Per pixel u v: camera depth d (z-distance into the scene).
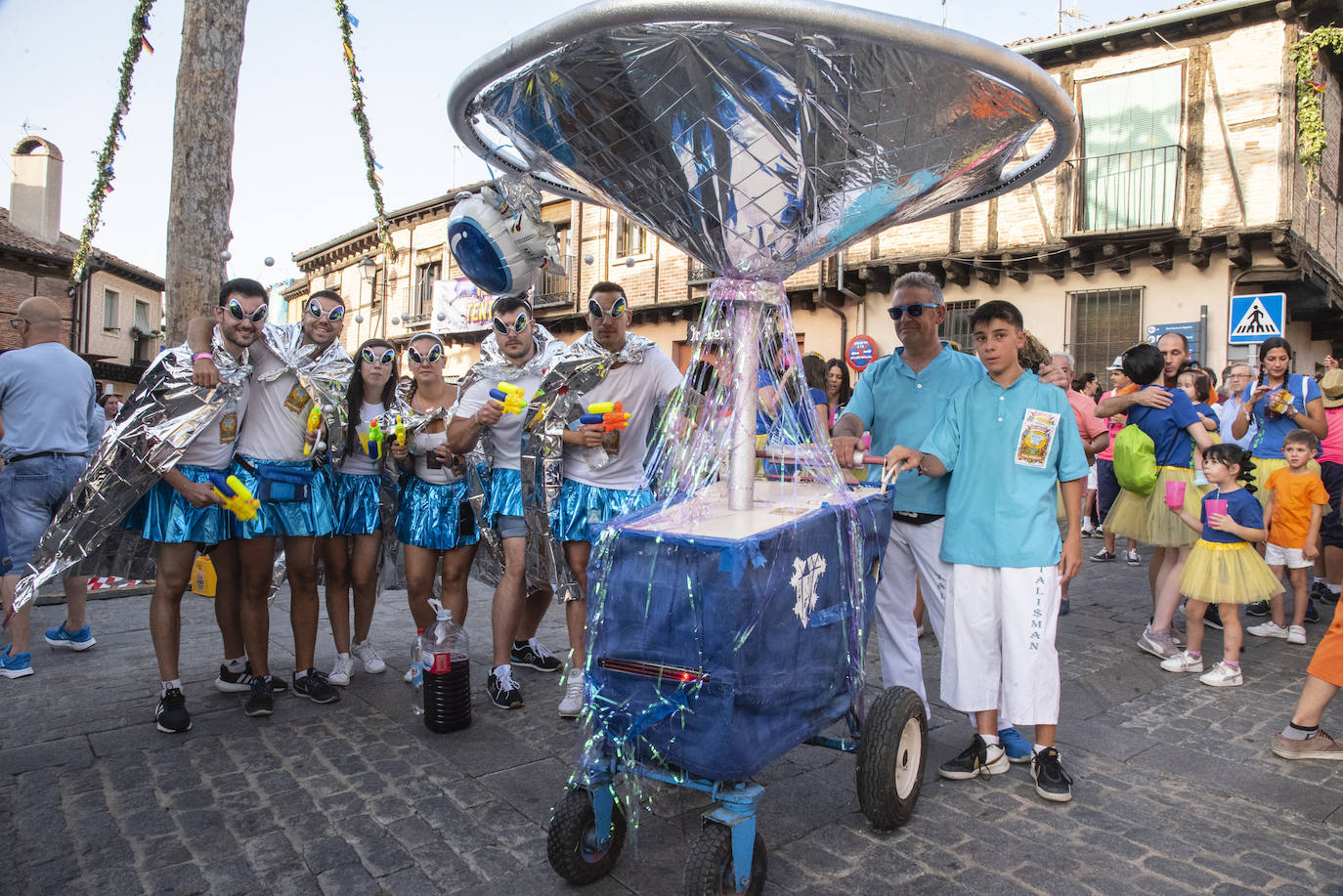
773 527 2.18
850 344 13.88
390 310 24.34
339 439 4.14
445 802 3.03
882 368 3.76
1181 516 4.70
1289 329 14.16
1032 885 2.49
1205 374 6.31
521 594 4.09
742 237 2.28
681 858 2.67
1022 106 2.12
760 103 1.95
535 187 2.96
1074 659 4.92
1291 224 11.43
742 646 2.00
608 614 2.20
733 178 2.11
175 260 6.08
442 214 22.33
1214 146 11.97
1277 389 6.29
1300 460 5.35
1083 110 12.95
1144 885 2.49
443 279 22.42
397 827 2.84
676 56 1.87
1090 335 13.05
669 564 2.09
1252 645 5.38
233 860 2.62
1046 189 13.19
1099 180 12.82
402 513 4.41
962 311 14.20
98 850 2.67
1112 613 6.18
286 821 2.88
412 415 4.27
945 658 3.30
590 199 2.94
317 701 4.10
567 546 3.94
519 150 2.46
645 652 2.12
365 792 3.10
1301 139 11.36
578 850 2.43
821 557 2.39
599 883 2.51
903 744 2.83
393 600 6.66
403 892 2.45
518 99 2.16
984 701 3.23
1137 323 12.63
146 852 2.66
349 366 4.23
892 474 3.02
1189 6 11.85
